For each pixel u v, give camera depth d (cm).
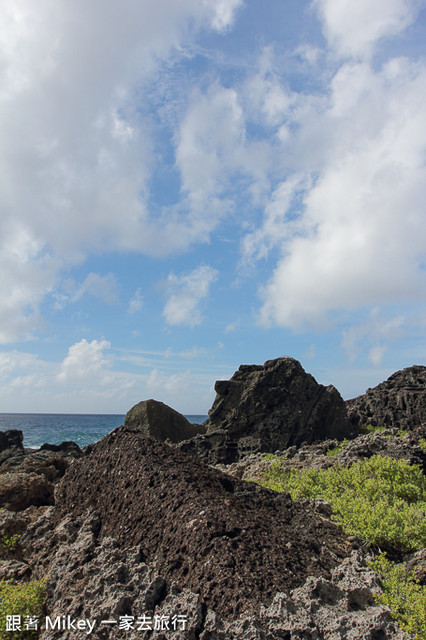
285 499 826
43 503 1254
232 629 479
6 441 2850
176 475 754
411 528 839
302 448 2084
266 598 520
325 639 480
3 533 919
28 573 772
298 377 2645
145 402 3222
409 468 1230
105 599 566
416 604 574
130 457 833
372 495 1105
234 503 732
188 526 632
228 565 560
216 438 2520
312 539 674
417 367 2850
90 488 861
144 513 710
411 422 2520
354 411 2944
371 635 483
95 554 673
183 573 582
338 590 543
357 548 712
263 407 2600
